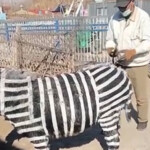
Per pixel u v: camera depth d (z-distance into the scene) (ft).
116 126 13.69
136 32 15.56
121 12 15.40
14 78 12.28
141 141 17.13
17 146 16.90
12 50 32.17
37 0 129.08
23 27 40.09
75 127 12.68
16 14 83.15
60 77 12.86
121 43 15.99
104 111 12.99
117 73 13.26
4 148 16.78
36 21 40.83
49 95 12.26
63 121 12.41
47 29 39.29
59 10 75.20
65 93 12.39
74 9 65.10
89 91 12.60
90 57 32.60
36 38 32.76
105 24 33.68
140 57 16.40
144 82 17.07
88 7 59.16
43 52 31.19
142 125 18.08
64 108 12.30
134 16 15.46
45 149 12.82
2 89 12.07
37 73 30.04
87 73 13.03
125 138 17.40
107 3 55.93
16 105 12.12
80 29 33.73
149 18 15.56
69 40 31.99
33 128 12.38
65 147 16.66
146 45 15.37
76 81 12.69
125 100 13.47
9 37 37.99
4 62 32.71
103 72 13.12
